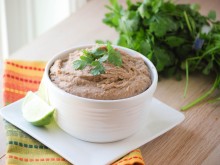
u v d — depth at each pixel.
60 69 0.42
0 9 0.77
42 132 0.42
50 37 0.62
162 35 0.55
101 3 0.74
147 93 0.40
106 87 0.39
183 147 0.45
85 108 0.39
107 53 0.42
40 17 0.84
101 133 0.41
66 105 0.40
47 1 0.82
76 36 0.63
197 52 0.56
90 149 0.41
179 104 0.52
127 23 0.57
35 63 0.54
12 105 0.46
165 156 0.43
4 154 0.41
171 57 0.56
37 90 0.50
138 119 0.42
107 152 0.41
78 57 0.43
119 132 0.41
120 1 0.74
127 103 0.39
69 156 0.40
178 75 0.56
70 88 0.40
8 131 0.43
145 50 0.54
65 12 0.85
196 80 0.56
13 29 0.81
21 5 0.80
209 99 0.53
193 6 0.63
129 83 0.41
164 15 0.57
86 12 0.70
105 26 0.66
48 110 0.42
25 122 0.44
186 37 0.58
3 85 0.50
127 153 0.41
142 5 0.56
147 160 0.43
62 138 0.42
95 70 0.40
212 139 0.46
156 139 0.45
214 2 0.76
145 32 0.57
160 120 0.46
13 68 0.52
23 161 0.40
